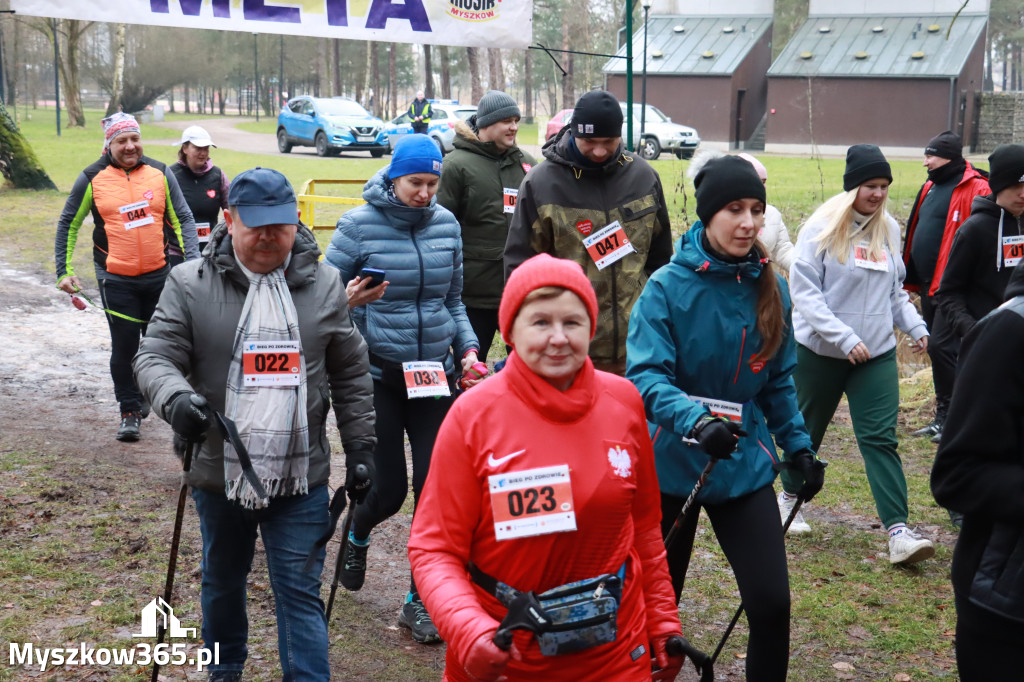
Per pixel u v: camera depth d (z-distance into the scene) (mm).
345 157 31438
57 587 4414
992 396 2461
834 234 4973
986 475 2480
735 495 3195
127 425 6758
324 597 4586
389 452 4344
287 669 3186
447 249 4426
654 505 2613
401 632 4332
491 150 5738
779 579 3082
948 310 5551
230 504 3270
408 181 4289
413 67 90625
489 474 2340
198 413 2920
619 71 40719
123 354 6723
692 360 3258
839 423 7797
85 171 6645
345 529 3346
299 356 3193
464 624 2215
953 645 4297
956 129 36562
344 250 4305
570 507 2330
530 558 2346
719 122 39594
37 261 13664
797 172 27109
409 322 4324
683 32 41469
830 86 37625
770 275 3254
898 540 5027
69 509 5336
